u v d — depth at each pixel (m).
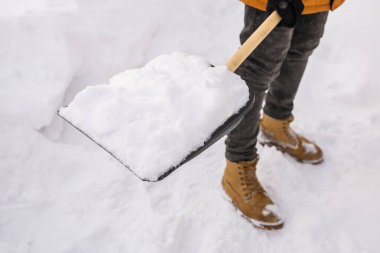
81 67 1.75
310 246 1.35
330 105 1.84
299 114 1.81
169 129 0.87
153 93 0.93
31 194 1.40
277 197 1.50
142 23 1.95
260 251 1.34
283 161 1.60
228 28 2.14
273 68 1.14
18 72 1.63
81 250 1.29
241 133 1.29
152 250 1.29
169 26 2.05
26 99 1.57
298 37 1.28
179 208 1.43
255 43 0.98
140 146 0.85
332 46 2.04
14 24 1.69
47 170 1.48
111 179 1.48
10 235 1.30
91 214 1.38
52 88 1.61
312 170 1.61
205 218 1.41
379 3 2.06
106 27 1.86
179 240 1.34
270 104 1.54
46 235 1.31
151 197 1.45
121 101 0.90
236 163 1.38
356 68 1.94
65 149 1.55
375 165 1.60
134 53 1.90
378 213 1.44
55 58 1.67
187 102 0.91
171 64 1.01
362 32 2.02
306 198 1.50
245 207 1.40
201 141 0.88
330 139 1.71
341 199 1.49
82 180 1.47
